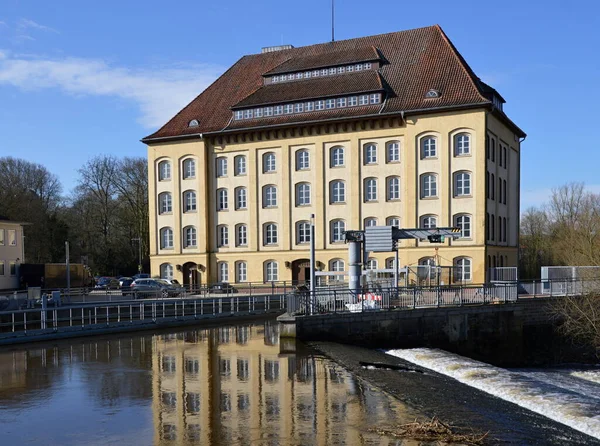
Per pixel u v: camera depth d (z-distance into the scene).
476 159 48.12
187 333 29.27
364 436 12.55
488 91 52.72
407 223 50.09
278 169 55.94
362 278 35.47
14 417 13.78
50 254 82.94
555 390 18.77
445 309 31.86
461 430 13.46
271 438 12.30
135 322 30.31
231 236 57.59
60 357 21.78
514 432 13.64
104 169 88.81
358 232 33.75
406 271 41.50
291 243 55.16
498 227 52.38
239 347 24.45
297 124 53.75
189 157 58.94
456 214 48.72
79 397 15.61
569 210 81.44
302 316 26.80
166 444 11.89
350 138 53.00
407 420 13.93
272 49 66.69
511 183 56.75
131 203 87.50
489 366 23.23
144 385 17.03
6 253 59.12
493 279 47.72
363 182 52.56
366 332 28.77
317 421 13.59
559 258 71.75
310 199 54.75
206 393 16.12
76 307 28.42
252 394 16.05
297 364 20.58
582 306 35.47
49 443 11.95
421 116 49.81
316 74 57.84
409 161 50.09
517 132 58.06
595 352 35.75
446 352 27.30
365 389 16.95
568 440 13.25
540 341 35.75
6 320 30.25
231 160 57.78
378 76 54.00
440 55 54.34
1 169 88.25
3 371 19.08
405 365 22.47
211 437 12.32
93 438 12.27
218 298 37.84
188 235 59.06
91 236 88.31
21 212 78.62
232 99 61.16
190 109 62.12
